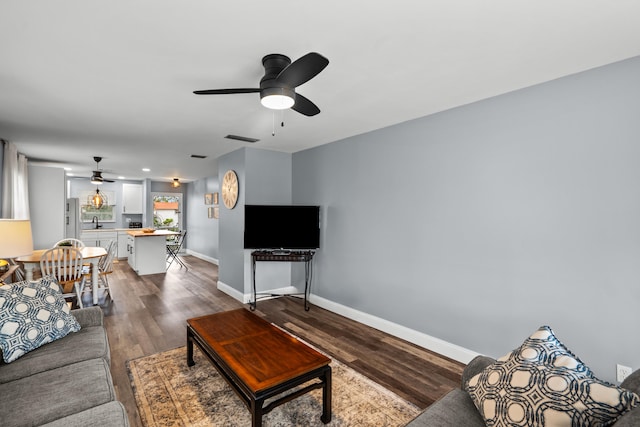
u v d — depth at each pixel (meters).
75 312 2.30
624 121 1.94
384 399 2.19
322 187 4.29
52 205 5.13
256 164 4.54
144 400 2.13
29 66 2.03
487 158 2.58
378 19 1.54
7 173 3.94
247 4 1.43
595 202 2.05
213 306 4.29
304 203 4.61
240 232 4.55
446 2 1.42
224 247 5.05
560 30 1.64
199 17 1.52
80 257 3.77
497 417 1.18
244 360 1.92
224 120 3.18
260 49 1.83
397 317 3.30
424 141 3.04
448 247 2.85
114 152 4.79
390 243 3.37
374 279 3.55
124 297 4.68
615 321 1.97
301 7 1.45
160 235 6.51
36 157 5.11
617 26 1.60
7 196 3.93
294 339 2.24
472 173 2.68
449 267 2.84
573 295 2.14
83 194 8.15
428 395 2.25
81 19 1.53
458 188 2.77
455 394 1.49
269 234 4.27
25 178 4.67
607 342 2.00
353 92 2.47
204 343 2.27
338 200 4.04
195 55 1.90
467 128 2.71
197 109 2.85
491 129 2.56
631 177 1.92
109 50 1.84
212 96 2.54
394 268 3.32
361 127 3.43
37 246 5.00
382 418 1.99
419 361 2.76
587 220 2.08
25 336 1.82
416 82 2.29
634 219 1.91
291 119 3.16
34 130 3.51
